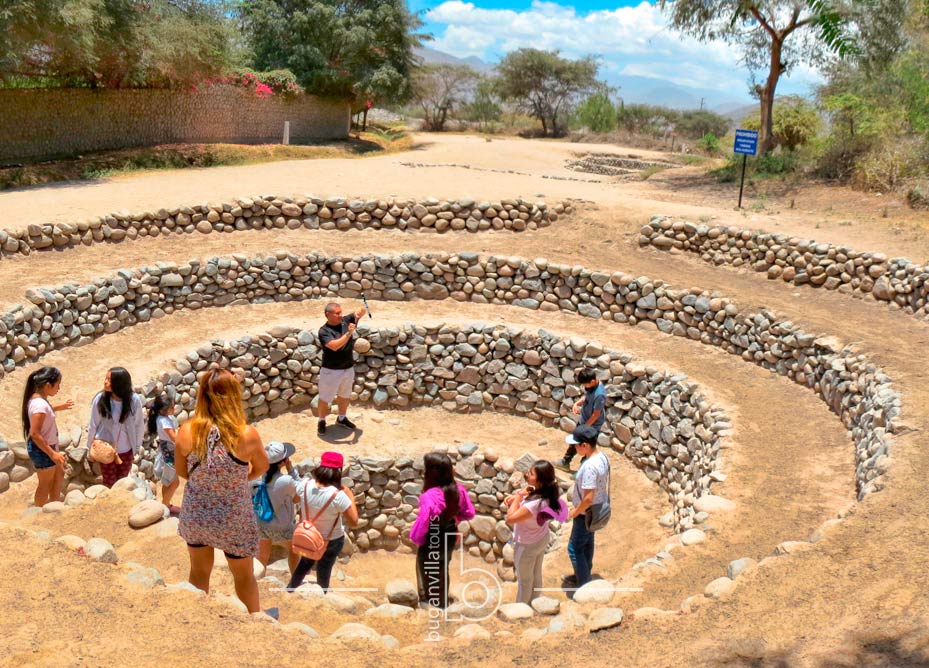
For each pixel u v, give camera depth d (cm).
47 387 796
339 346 1195
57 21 1962
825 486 824
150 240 1474
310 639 446
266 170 2081
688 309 1349
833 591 513
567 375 1307
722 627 476
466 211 1648
